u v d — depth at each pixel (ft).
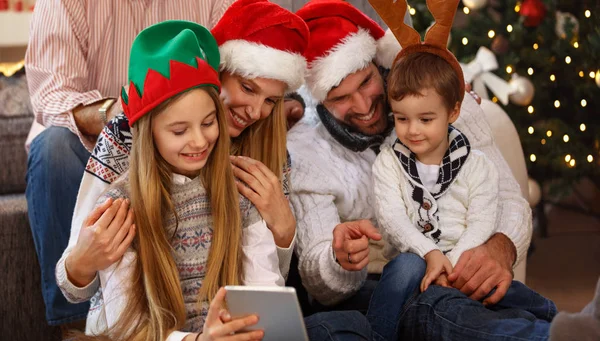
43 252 6.70
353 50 5.86
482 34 10.60
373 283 6.17
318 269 5.77
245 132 5.74
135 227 4.81
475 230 5.65
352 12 6.04
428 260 5.47
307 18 5.99
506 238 5.84
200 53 4.83
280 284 5.11
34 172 6.75
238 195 5.13
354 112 6.09
